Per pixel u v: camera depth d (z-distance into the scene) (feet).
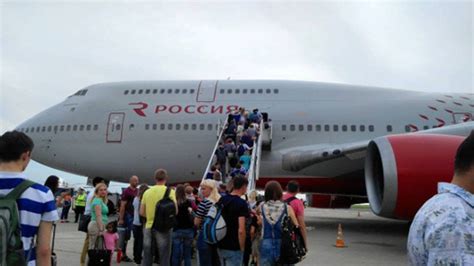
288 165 47.16
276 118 49.29
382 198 30.32
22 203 8.13
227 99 51.16
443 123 47.24
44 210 8.43
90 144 51.37
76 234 38.99
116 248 25.88
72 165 52.13
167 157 49.75
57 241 34.01
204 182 19.01
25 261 7.83
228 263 15.08
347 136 47.80
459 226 5.55
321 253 28.99
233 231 15.01
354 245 33.30
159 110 51.13
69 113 53.42
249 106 50.26
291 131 48.73
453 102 49.24
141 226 24.94
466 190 6.07
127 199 26.96
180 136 49.67
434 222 5.73
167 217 18.92
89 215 22.18
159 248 19.22
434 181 27.66
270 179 48.44
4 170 8.33
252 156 37.29
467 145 6.12
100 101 53.26
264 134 47.19
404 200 28.19
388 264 24.88
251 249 20.62
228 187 19.65
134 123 50.88
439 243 5.57
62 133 52.49
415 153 28.40
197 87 52.95
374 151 31.91
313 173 47.29
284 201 15.96
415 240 5.98
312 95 50.96
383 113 48.57
